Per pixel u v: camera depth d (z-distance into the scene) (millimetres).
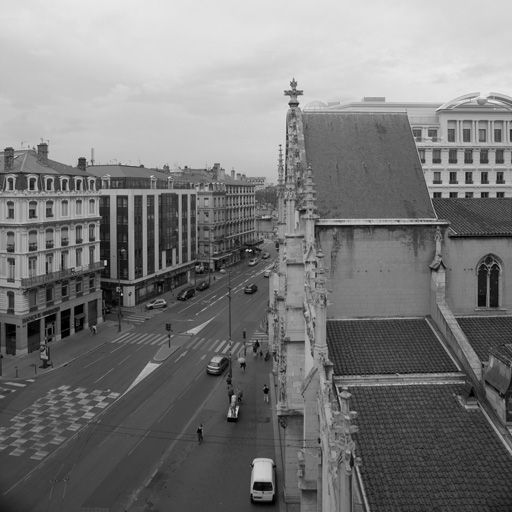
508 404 25531
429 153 95812
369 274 34219
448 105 96938
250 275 142625
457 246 34562
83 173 87875
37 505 39531
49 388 62812
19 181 73500
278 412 38969
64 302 82188
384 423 25953
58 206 80312
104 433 51375
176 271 122250
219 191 151625
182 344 80750
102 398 60000
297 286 37844
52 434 51094
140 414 55875
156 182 118812
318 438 29453
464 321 34375
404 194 35750
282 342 42438
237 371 69688
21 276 73688
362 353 30750
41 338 77875
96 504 39781
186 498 40875
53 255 79688
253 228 183625
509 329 33688
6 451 47719
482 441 25000
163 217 115625
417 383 28594
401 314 34469
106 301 105438
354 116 39344
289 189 42438
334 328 33125
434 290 33812
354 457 20188
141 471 44562
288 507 39594
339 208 34844
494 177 97000
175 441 49906
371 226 33969
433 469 23453
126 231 102688
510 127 97188
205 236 148125
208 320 95250
